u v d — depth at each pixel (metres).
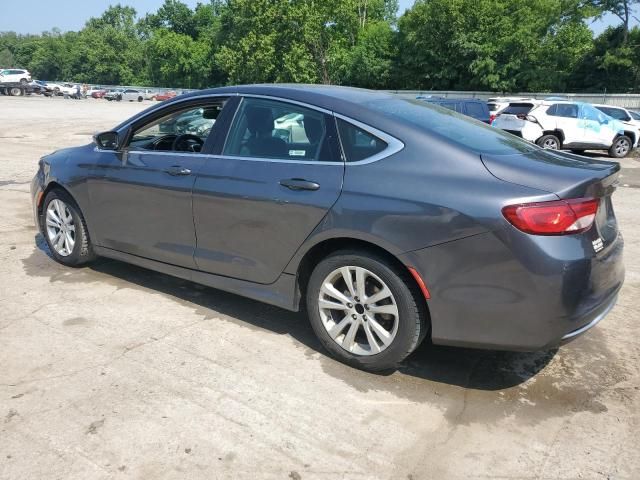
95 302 4.19
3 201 7.77
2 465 2.42
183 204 3.85
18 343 3.52
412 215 2.91
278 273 3.50
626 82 41.31
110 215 4.38
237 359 3.40
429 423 2.82
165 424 2.74
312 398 3.00
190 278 4.00
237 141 3.71
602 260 2.89
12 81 58.16
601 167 3.07
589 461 2.56
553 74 39.97
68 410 2.83
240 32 44.03
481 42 41.59
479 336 2.88
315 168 3.30
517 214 2.70
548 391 3.14
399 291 3.03
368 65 48.16
